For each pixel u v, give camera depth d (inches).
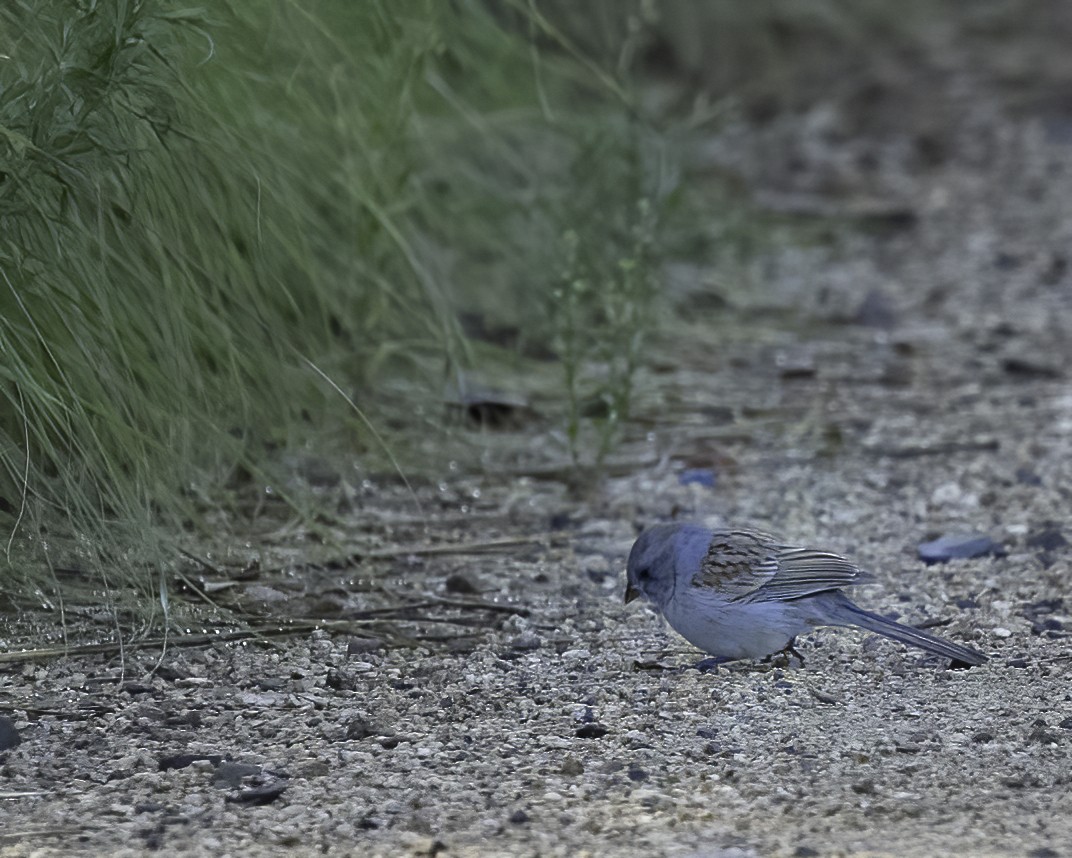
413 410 519.2
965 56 1176.8
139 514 370.9
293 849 276.1
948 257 794.2
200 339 420.5
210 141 409.1
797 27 1171.3
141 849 275.6
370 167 513.3
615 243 621.6
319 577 415.5
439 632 386.0
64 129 361.7
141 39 366.9
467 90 619.8
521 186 645.9
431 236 598.5
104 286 377.7
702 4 1078.4
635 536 458.3
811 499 486.9
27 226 368.8
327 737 326.3
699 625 350.9
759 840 276.8
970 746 319.6
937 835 278.7
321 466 488.1
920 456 524.7
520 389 566.6
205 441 424.8
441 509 473.4
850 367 627.2
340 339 516.1
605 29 697.0
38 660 359.9
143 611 376.2
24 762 311.9
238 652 369.4
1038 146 997.2
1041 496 484.7
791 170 941.8
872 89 1098.7
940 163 969.5
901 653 371.9
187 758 313.3
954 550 438.3
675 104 914.1
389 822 286.7
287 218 462.0
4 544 372.2
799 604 347.9
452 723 334.3
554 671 363.9
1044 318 697.6
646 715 337.4
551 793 298.7
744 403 578.9
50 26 365.1
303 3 469.7
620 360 604.7
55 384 363.9
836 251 802.2
